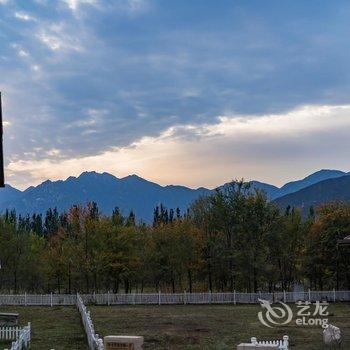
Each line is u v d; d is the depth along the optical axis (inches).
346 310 1535.4
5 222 2306.8
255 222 2107.5
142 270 2151.8
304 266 2070.6
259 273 2070.6
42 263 2250.2
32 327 1168.2
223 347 847.7
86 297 1847.9
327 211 2092.8
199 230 2193.7
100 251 2117.4
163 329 1114.7
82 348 874.8
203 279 2269.9
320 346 879.1
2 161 1203.2
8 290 2433.6
